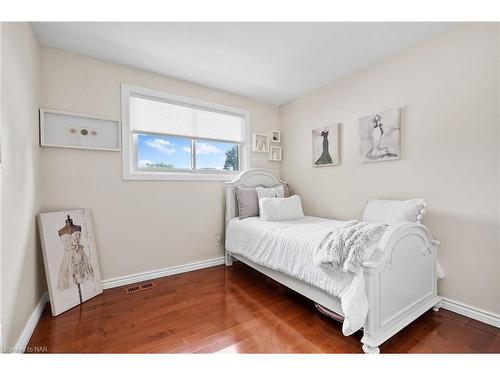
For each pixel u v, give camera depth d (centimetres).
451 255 186
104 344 147
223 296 216
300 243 183
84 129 220
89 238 218
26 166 159
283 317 179
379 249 140
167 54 222
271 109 359
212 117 306
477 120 173
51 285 182
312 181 316
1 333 113
